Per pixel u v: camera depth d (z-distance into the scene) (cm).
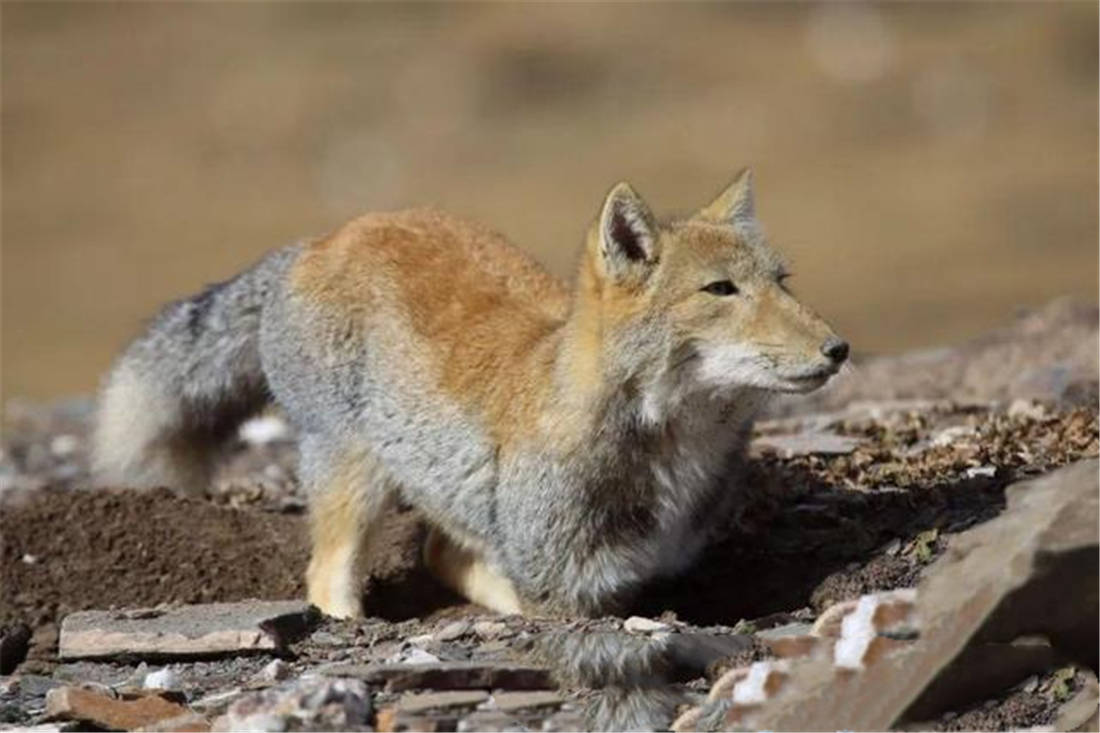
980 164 7381
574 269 1408
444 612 1460
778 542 1384
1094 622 1032
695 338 1306
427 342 1421
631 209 1310
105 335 5531
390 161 7650
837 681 1055
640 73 8488
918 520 1352
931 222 6625
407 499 1445
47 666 1299
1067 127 7781
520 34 8938
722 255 1310
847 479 1460
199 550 1524
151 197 7475
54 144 8175
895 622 1071
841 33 8894
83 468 1903
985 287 5778
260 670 1206
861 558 1339
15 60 9281
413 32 9144
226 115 8350
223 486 1714
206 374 1599
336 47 9088
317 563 1468
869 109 8056
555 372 1341
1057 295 5597
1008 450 1455
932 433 1582
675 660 1143
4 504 1688
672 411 1321
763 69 8562
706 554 1405
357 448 1460
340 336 1463
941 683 1032
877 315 5444
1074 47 8619
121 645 1242
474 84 8375
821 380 1285
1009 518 1072
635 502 1336
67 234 6981
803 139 7725
